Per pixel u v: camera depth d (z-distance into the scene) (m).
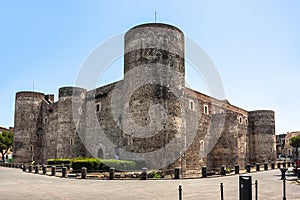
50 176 25.09
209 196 13.95
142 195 14.16
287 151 86.19
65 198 13.39
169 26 27.84
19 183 19.52
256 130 48.91
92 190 15.91
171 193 14.80
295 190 16.45
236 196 14.00
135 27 27.91
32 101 46.12
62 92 38.12
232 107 44.66
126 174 22.53
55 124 42.47
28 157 44.53
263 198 13.68
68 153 36.38
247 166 32.53
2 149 60.31
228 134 37.56
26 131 45.09
